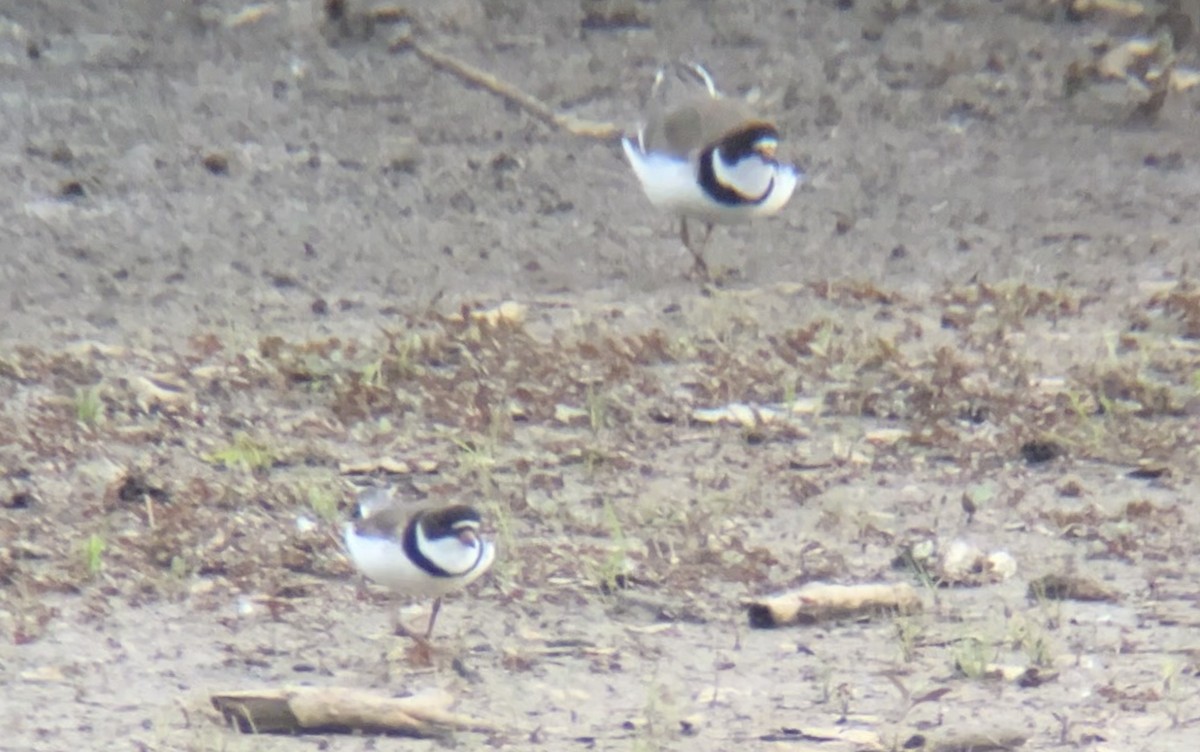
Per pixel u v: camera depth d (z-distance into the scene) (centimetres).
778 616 1023
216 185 1817
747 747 881
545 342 1461
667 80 1891
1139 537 1151
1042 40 2252
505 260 1669
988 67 2173
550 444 1273
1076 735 896
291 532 1130
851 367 1396
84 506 1159
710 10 2341
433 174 1858
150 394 1335
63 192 1783
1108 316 1548
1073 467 1263
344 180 1841
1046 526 1166
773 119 2012
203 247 1678
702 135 1557
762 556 1104
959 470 1251
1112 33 2280
